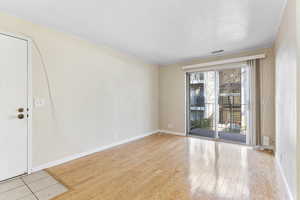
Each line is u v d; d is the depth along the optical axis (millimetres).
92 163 2590
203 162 2633
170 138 4203
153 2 1768
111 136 3441
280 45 2293
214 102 4113
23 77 2137
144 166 2488
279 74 2418
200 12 1979
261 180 2041
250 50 3455
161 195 1751
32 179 2061
